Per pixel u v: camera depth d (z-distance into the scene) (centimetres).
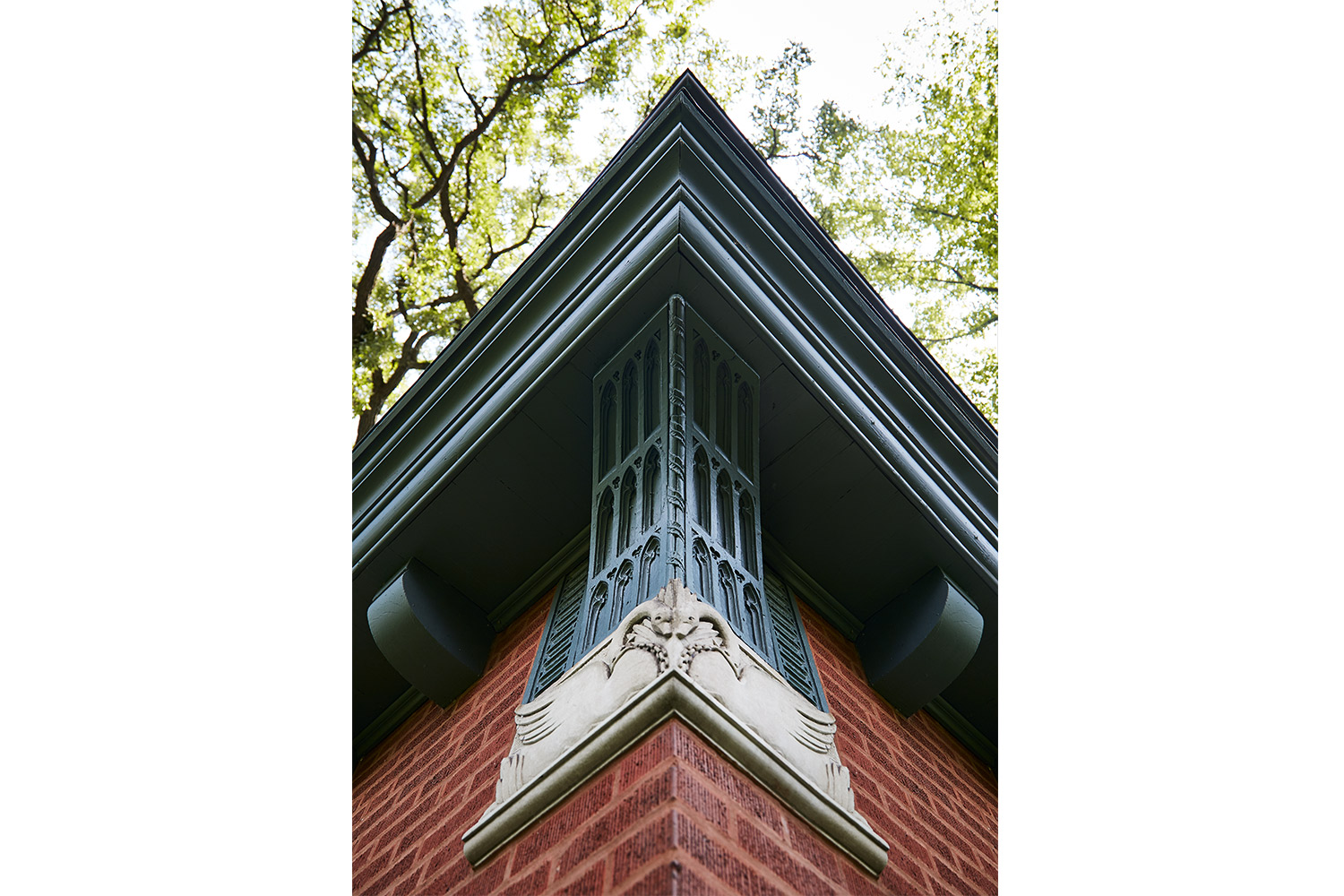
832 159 1067
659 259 321
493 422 357
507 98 1086
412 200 1068
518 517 375
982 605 392
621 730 211
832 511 370
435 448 382
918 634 367
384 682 421
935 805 324
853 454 358
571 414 352
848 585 390
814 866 205
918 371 400
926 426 394
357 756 432
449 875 244
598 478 323
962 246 1036
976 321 1035
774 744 226
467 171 1085
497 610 396
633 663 230
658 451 302
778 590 355
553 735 236
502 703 327
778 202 381
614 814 193
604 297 336
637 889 164
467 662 376
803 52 1059
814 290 363
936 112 1041
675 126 342
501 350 377
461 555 385
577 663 256
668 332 319
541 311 367
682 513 280
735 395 334
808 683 303
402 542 380
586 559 369
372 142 1046
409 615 370
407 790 344
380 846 318
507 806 225
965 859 303
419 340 1073
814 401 347
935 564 382
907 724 372
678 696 207
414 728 400
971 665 403
